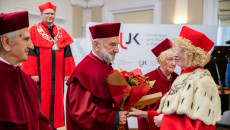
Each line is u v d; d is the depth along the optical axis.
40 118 1.36
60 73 3.01
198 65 1.43
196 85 1.32
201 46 1.43
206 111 1.26
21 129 1.18
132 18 6.25
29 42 1.24
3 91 1.12
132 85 1.63
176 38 1.49
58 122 2.99
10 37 1.15
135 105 1.72
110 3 6.48
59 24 6.13
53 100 2.95
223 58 3.81
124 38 3.78
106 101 1.64
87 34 3.66
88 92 1.56
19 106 1.16
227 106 3.37
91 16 6.78
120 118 1.60
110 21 6.51
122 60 3.80
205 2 5.06
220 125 4.49
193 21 5.20
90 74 1.60
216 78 3.94
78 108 1.53
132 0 6.11
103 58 1.69
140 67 3.81
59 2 6.08
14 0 5.10
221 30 5.18
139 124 2.22
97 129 1.54
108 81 1.53
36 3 5.55
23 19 1.18
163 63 2.31
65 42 3.08
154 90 2.30
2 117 1.09
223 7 5.10
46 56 2.91
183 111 1.28
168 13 5.46
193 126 1.29
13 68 1.19
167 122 1.40
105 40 1.63
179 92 1.38
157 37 3.79
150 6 5.80
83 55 4.14
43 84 2.88
